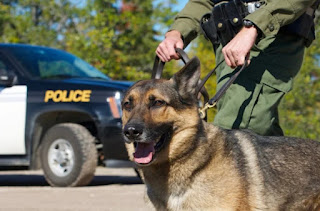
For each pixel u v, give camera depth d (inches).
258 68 195.3
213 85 576.4
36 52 378.3
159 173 181.3
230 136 186.4
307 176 192.1
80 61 389.7
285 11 185.5
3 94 358.6
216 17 199.8
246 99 194.5
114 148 333.4
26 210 264.8
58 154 347.9
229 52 184.5
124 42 687.1
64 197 305.3
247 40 183.8
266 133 199.3
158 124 178.7
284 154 191.5
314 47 541.3
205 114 190.4
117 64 669.9
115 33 703.7
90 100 341.1
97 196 308.7
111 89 339.6
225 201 175.5
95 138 355.9
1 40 776.3
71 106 343.9
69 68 376.2
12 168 396.8
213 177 176.4
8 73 361.4
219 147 180.2
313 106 559.8
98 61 668.7
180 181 179.0
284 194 187.5
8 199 298.0
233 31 197.3
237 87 195.9
